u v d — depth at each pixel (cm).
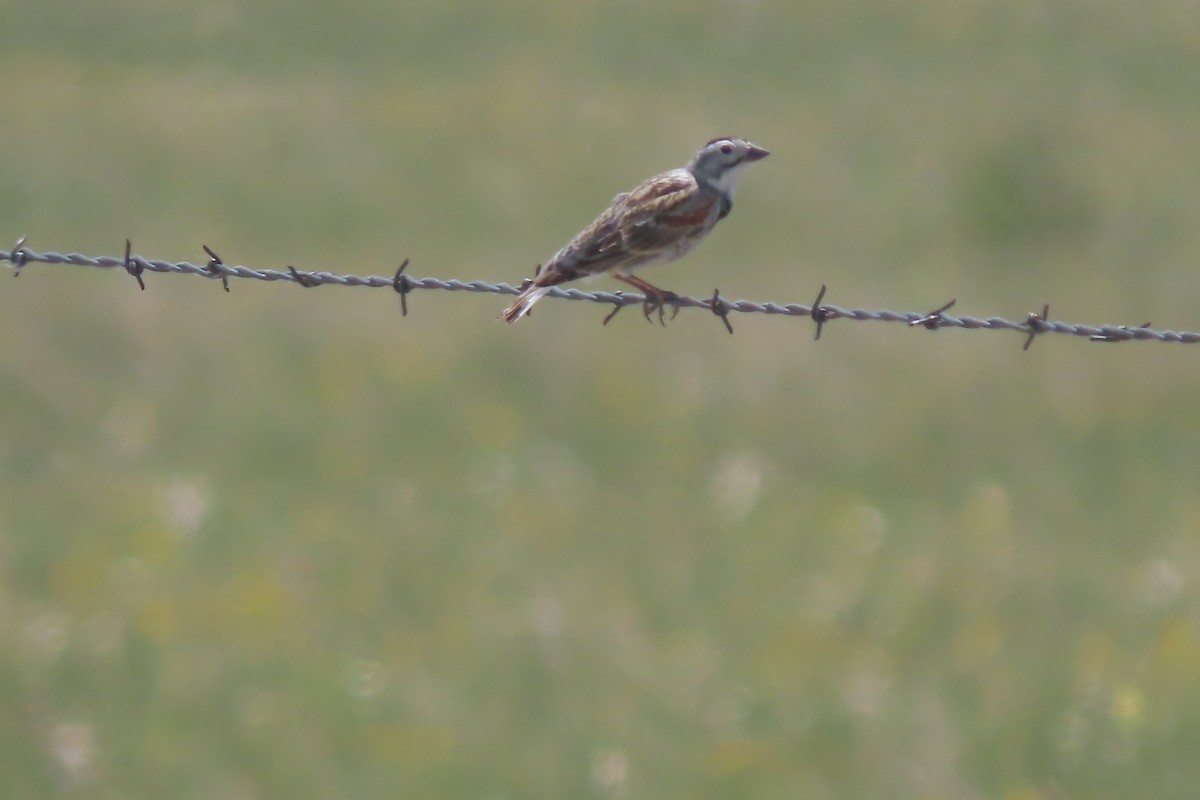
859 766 1339
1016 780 1321
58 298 2520
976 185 3250
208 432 2061
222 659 1505
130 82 4338
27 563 1678
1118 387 2195
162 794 1298
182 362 2291
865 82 4491
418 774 1323
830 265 2880
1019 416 2111
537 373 2269
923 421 2094
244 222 3122
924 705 1425
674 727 1388
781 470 1967
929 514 1833
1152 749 1352
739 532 1781
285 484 1906
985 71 4603
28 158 3541
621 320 2489
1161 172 3538
